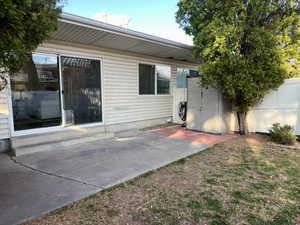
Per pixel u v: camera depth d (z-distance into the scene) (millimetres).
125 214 2082
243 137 5715
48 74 4902
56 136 4828
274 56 4953
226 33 4789
